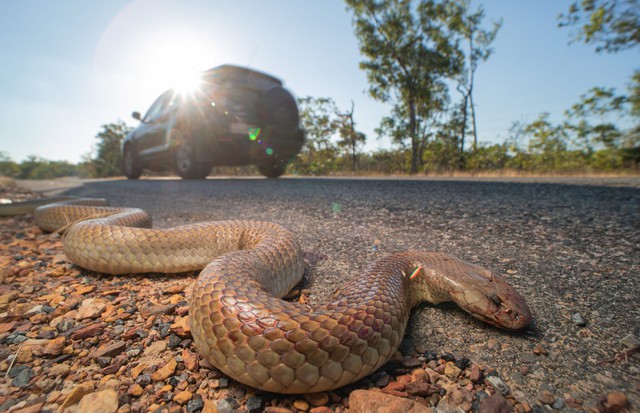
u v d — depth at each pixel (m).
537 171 8.44
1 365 0.83
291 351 0.73
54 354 0.86
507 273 1.26
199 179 5.70
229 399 0.73
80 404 0.69
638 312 0.95
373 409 0.65
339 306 0.83
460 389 0.72
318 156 14.90
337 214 2.38
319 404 0.72
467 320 0.99
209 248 1.53
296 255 1.28
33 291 1.27
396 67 13.86
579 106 8.99
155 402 0.72
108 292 1.24
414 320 1.01
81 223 1.59
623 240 1.54
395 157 14.86
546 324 0.93
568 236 1.65
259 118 4.75
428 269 1.10
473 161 11.58
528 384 0.72
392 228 1.95
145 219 2.00
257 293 0.87
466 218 2.11
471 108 14.94
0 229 2.37
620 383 0.71
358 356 0.76
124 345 0.89
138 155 6.71
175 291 1.24
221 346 0.78
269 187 4.21
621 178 5.25
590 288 1.10
